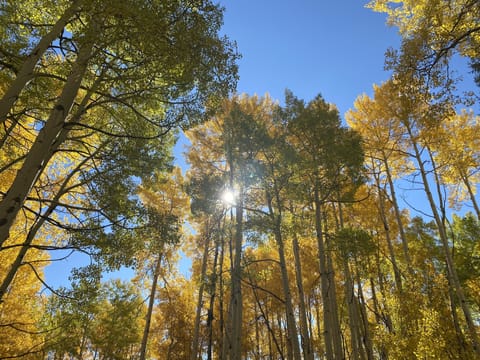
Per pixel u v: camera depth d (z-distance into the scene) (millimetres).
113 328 15430
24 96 5504
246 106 11586
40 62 5910
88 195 6227
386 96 11062
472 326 7594
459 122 11703
